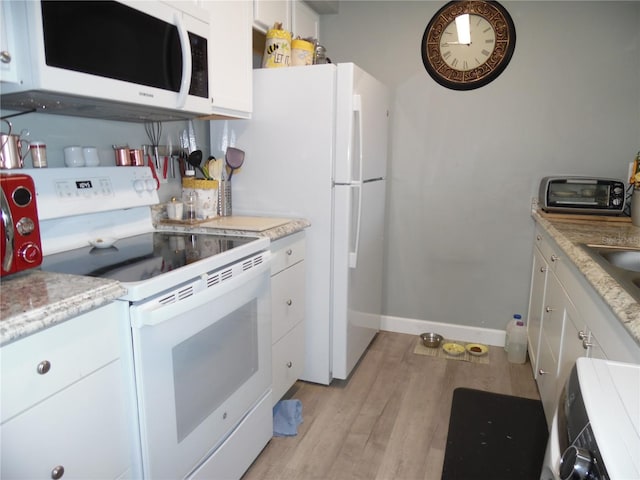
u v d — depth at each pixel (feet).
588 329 4.68
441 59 9.11
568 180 8.11
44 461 3.08
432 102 9.32
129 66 4.55
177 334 4.08
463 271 9.73
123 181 5.77
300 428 6.70
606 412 2.10
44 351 3.02
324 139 7.06
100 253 4.95
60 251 5.05
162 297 3.92
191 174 6.95
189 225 6.43
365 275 8.49
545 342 7.11
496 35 8.70
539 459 6.04
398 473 5.78
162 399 4.00
